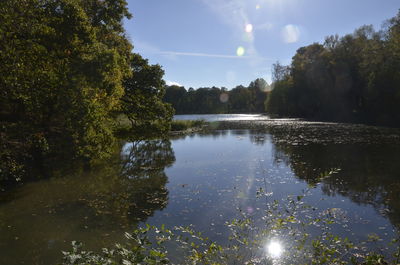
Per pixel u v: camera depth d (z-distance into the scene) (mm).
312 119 56562
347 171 13680
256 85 124938
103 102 16250
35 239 7137
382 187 10953
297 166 15148
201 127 44344
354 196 10000
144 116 24625
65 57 13125
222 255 5836
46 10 13234
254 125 46094
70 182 12945
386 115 40781
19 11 11625
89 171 15180
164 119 24766
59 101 12570
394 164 14805
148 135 23547
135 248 3504
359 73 46344
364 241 6547
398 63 35312
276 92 71500
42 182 12836
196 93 135625
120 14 20266
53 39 12422
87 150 14641
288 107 67375
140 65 25781
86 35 13484
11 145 13211
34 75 11312
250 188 11352
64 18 13086
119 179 13477
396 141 22688
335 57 51062
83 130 13328
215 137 31000
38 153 15094
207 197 10359
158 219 8359
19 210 9281
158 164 17078
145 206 9570
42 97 12172
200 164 16641
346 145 21531
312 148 20828
